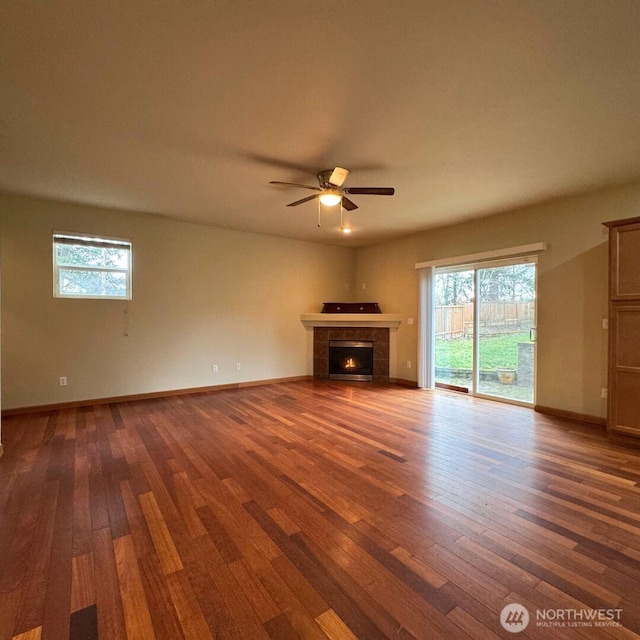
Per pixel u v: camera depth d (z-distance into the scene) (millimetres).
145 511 2213
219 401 5023
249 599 1536
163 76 2064
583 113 2430
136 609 1483
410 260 6289
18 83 2121
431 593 1565
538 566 1736
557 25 1674
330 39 1776
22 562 1753
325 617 1444
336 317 6547
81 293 4719
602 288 3943
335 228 5793
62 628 1390
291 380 6641
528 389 4711
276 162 3232
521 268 4754
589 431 3719
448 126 2605
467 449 3213
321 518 2137
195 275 5559
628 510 2227
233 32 1731
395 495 2402
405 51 1854
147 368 5168
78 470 2783
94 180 3691
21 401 4312
